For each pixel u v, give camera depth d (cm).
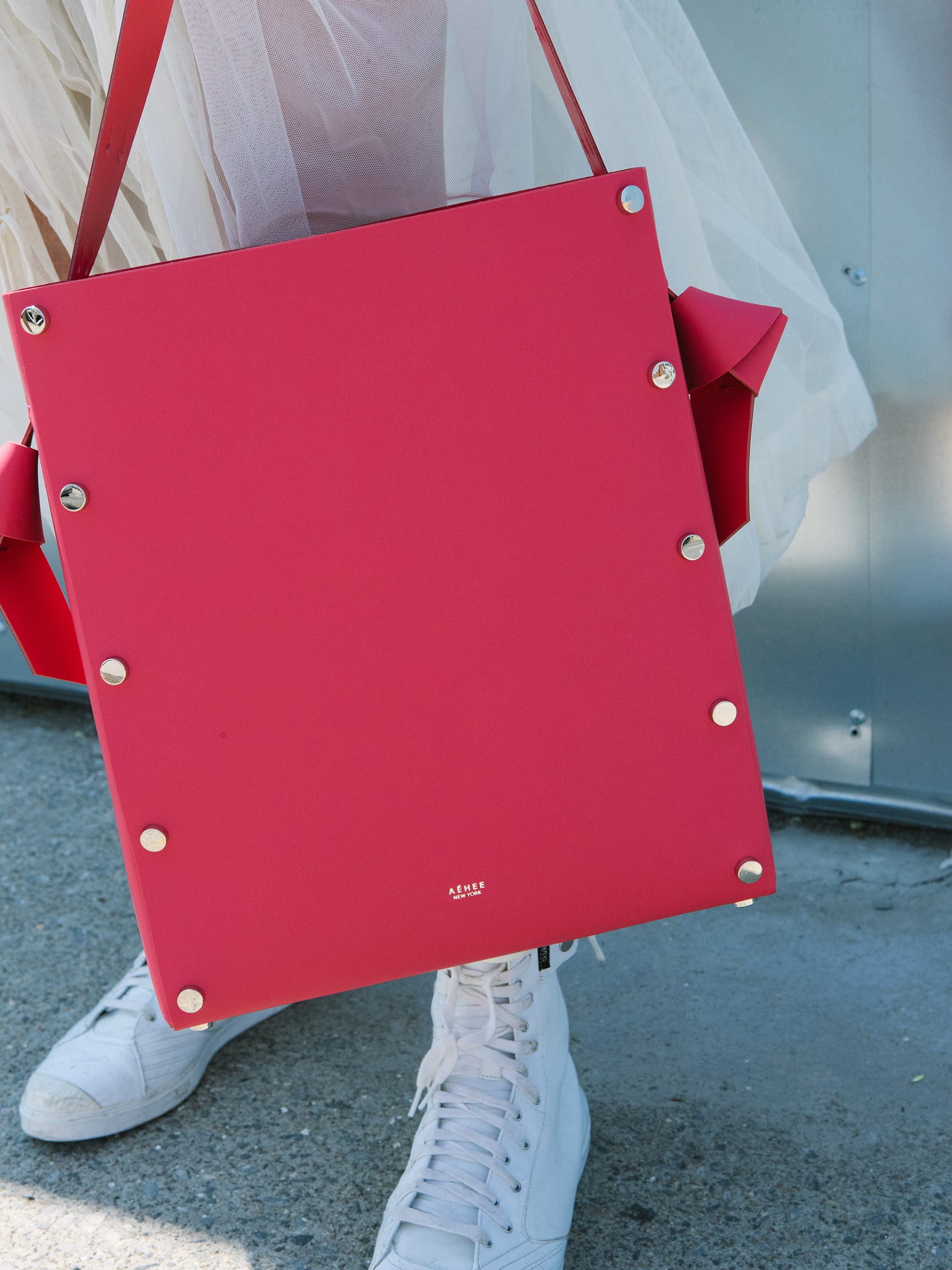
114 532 67
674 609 71
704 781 74
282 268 66
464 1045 92
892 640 133
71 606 68
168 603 68
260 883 72
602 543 70
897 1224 87
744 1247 86
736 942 126
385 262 66
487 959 76
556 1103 91
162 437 67
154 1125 106
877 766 139
